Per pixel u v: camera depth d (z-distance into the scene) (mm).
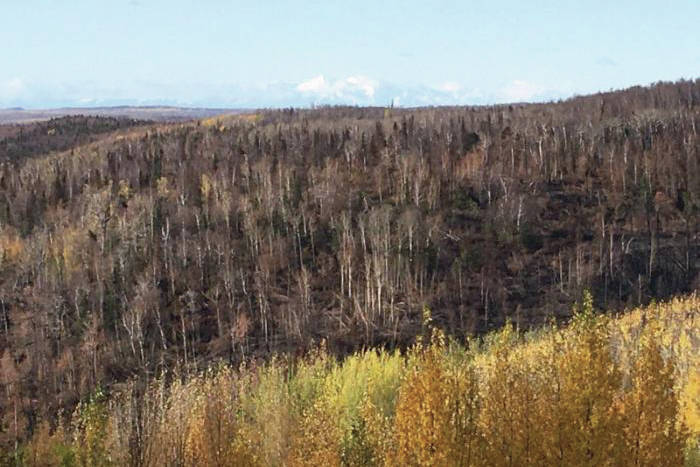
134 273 106750
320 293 107125
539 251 115188
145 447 38906
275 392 55281
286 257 113438
